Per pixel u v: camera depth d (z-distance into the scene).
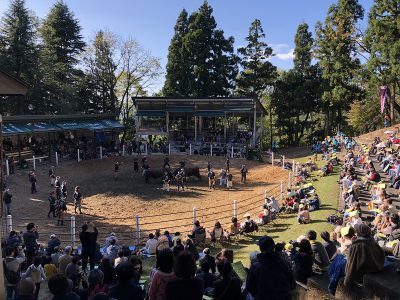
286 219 22.55
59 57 64.75
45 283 13.52
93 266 14.41
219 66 62.78
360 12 58.50
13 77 7.81
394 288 6.88
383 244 12.19
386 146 37.78
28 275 11.36
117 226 24.88
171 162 43.31
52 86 55.22
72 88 57.16
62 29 64.06
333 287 8.02
